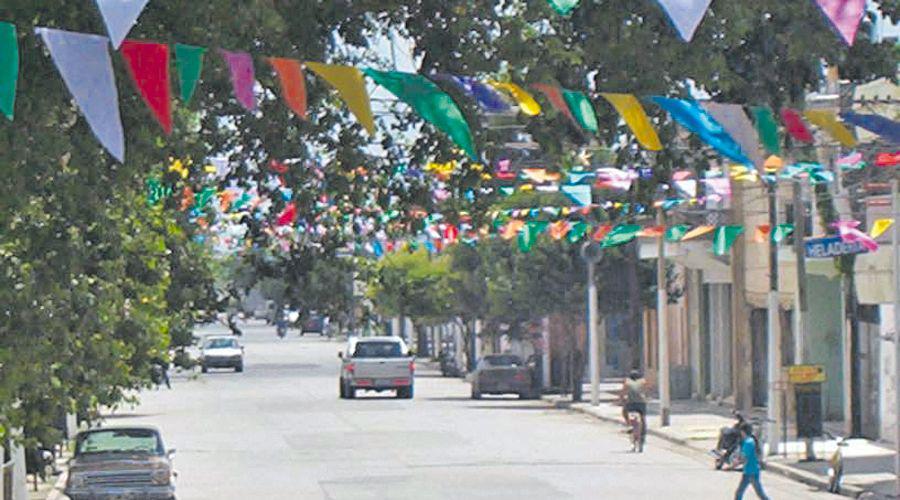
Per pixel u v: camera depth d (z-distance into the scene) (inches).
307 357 4911.4
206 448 1927.9
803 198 1914.4
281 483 1518.2
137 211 925.8
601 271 2874.0
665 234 1833.2
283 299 914.7
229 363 4001.0
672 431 2154.3
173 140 714.2
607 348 3686.0
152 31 621.6
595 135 716.0
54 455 1712.6
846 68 728.3
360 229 949.2
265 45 667.4
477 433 2154.3
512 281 3011.8
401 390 2965.1
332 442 2001.7
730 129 665.0
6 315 679.7
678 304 3002.0
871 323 1996.8
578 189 1153.4
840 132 714.8
